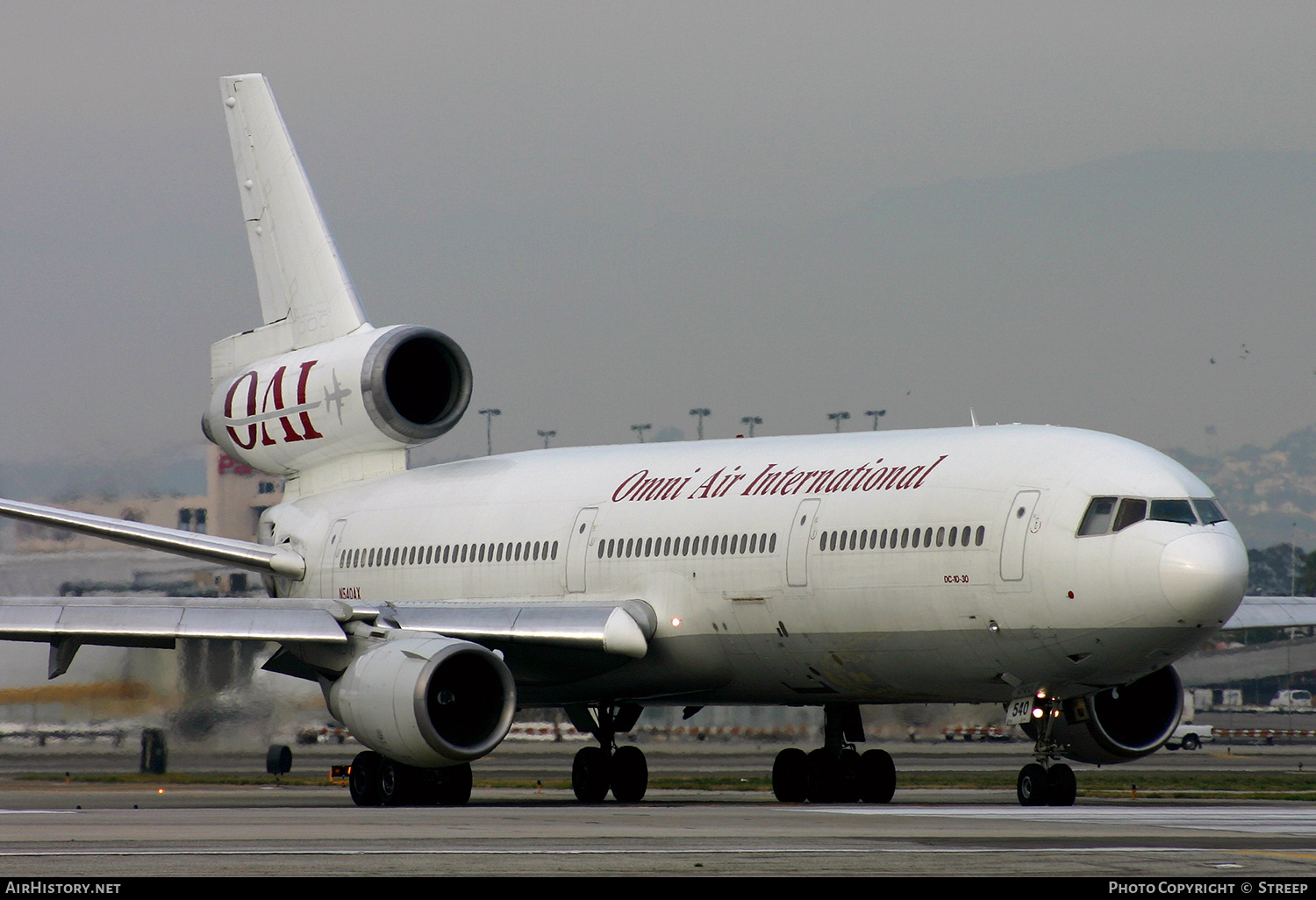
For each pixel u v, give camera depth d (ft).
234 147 440.86
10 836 198.39
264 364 429.38
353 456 415.85
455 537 377.91
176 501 554.05
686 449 354.33
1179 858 172.45
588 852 176.35
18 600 313.12
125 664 463.83
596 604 338.34
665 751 526.57
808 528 308.40
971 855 173.99
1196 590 261.85
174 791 402.52
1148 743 314.96
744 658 323.16
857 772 349.41
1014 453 289.74
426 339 398.01
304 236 423.64
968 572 283.59
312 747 494.59
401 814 253.44
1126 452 281.95
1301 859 172.24
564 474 370.73
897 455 307.17
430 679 290.15
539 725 604.08
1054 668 280.10
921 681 300.81
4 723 465.47
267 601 314.14
